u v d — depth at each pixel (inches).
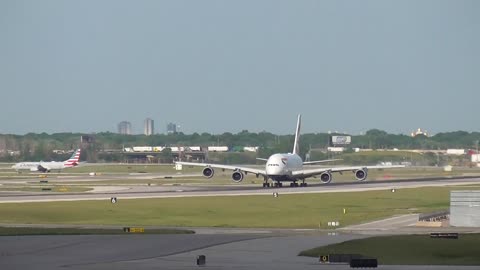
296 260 7509.8
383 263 7322.8
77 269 6914.4
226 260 7485.2
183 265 7175.2
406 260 7495.1
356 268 7027.6
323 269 6958.7
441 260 7480.3
